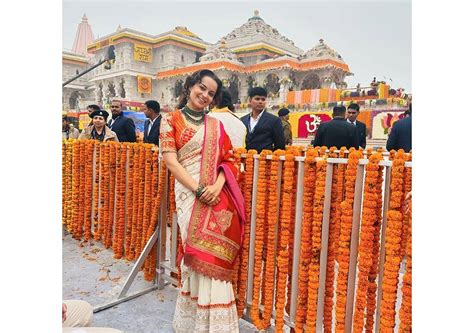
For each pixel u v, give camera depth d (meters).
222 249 1.94
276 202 2.04
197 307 2.00
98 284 2.89
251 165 2.18
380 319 1.55
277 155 2.00
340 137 3.96
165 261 2.85
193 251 1.93
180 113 2.05
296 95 13.66
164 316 2.41
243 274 2.26
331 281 1.84
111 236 3.60
